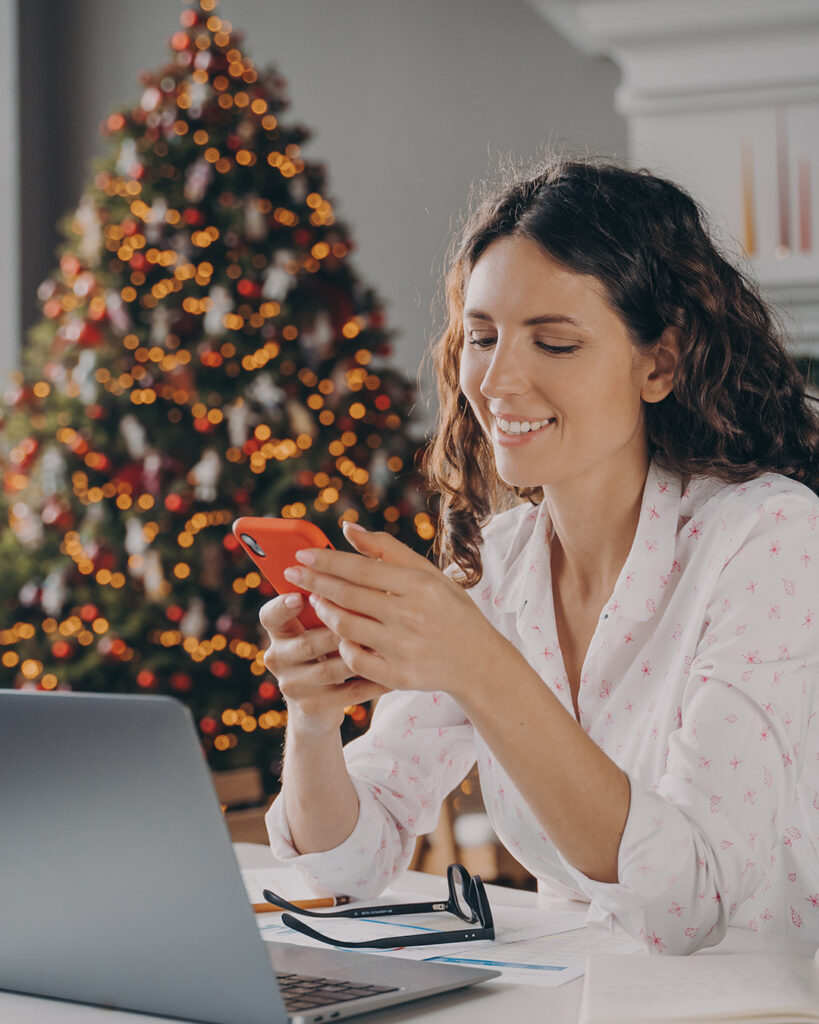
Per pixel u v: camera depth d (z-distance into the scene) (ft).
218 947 2.19
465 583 4.22
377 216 14.60
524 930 3.18
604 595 3.77
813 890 3.44
